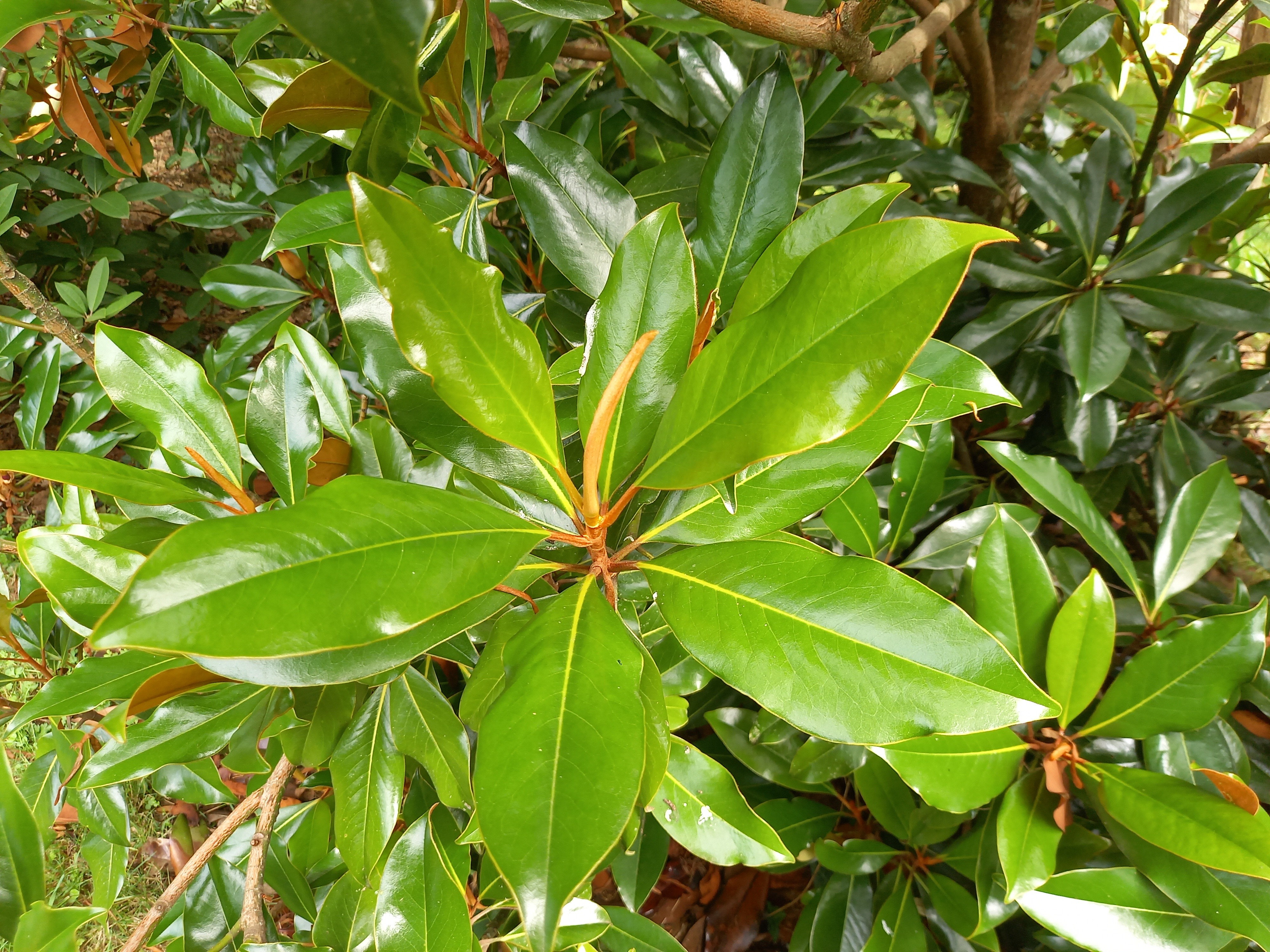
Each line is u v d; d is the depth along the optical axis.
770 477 0.45
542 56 0.82
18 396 1.32
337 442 0.58
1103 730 0.63
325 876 0.86
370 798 0.58
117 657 0.55
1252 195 1.10
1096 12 0.80
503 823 0.30
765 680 0.39
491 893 0.63
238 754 0.59
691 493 0.46
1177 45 1.23
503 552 0.37
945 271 0.31
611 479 0.44
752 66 0.91
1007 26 1.08
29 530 0.49
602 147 0.98
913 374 0.55
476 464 0.44
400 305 0.34
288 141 1.08
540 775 0.32
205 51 0.79
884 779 0.81
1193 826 0.56
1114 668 0.85
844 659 0.38
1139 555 1.25
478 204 0.62
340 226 0.63
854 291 0.32
